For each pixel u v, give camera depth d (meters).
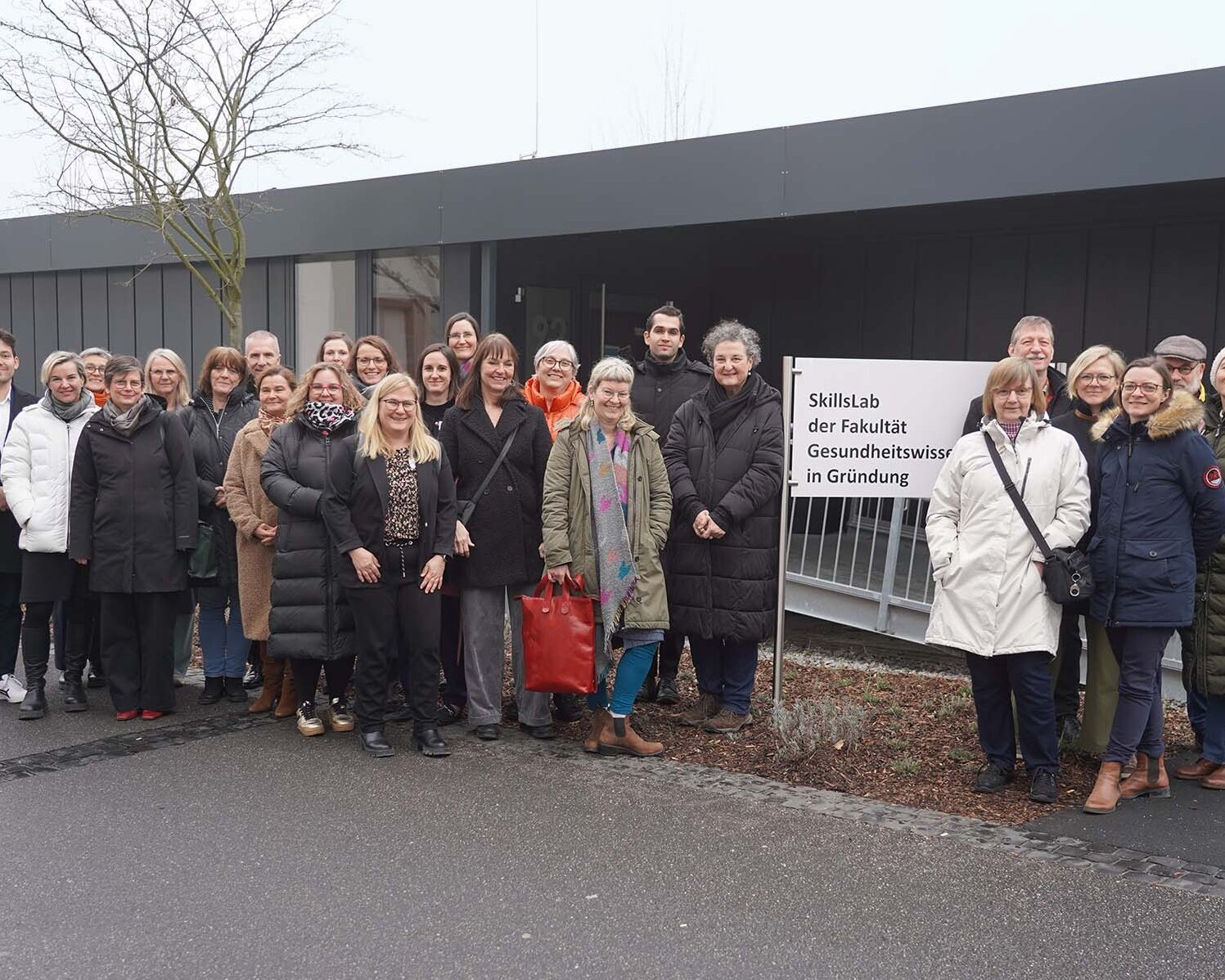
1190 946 3.62
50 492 6.24
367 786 5.12
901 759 5.49
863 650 8.32
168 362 6.52
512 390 5.92
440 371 6.21
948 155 8.46
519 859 4.29
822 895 3.98
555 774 5.30
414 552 5.59
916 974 3.44
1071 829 4.62
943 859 4.30
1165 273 9.61
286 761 5.51
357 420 5.89
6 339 6.75
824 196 9.05
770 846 4.42
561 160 10.44
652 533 5.56
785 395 6.02
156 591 6.15
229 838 4.49
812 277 12.09
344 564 5.57
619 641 5.83
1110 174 7.80
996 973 3.45
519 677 5.96
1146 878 4.14
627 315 12.60
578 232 10.40
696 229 11.12
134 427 6.11
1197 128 7.45
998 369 5.06
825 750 5.59
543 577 5.59
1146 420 4.89
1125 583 4.83
